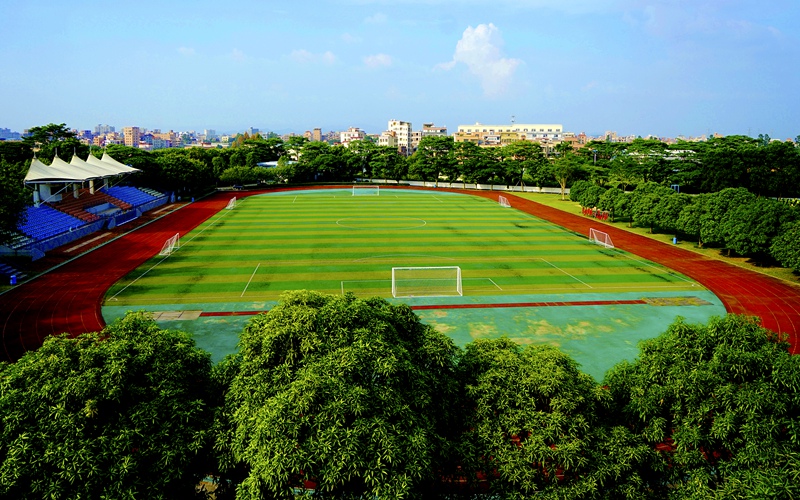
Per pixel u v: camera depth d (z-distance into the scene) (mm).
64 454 11758
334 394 12461
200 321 35531
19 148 94062
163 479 12453
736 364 14320
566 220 81250
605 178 118500
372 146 151500
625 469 13453
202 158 133250
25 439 11875
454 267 49938
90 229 64375
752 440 12797
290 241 61562
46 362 13258
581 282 46219
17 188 44312
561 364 15469
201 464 13766
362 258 53625
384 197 109875
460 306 39531
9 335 32594
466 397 14805
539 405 14555
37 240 53812
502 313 38156
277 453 11734
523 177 139625
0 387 12781
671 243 64312
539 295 42375
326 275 47125
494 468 13656
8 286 42250
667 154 120125
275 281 45031
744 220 52531
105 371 13164
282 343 14109
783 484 11336
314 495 12383
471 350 16234
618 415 15391
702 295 43062
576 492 13039
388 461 11789
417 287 43938
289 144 173000
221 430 13617
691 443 13586
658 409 14570
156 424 13102
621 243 63875
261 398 13242
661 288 44875
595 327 35688
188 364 14906
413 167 136750
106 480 11914
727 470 13016
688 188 115062
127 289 42250
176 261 51469
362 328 14375
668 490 14430
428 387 14133
